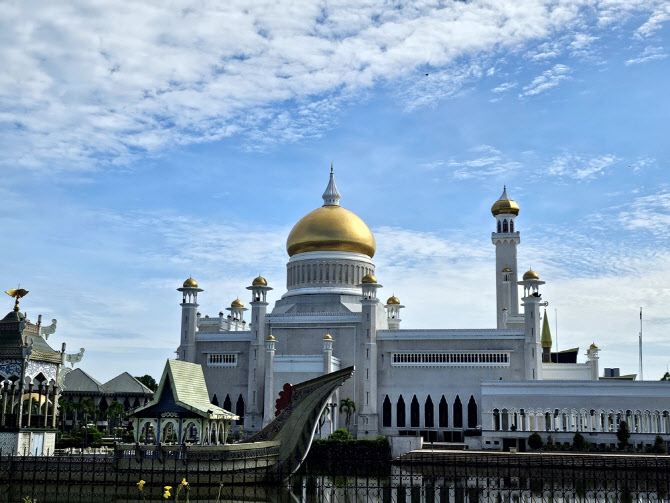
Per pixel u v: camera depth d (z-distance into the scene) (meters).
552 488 79.19
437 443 135.12
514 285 164.88
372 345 144.75
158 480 80.19
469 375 142.50
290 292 162.12
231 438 126.69
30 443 87.25
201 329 174.38
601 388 125.38
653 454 111.44
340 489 90.25
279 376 142.75
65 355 95.31
